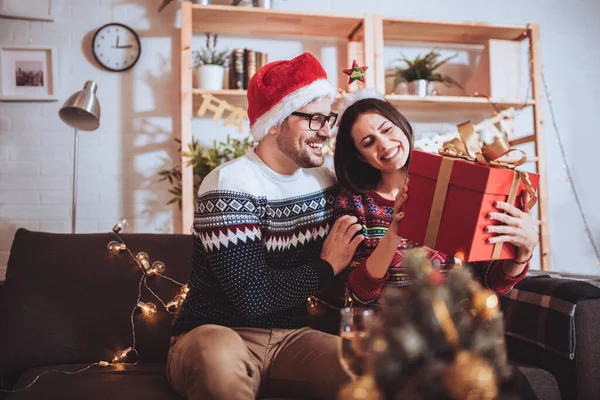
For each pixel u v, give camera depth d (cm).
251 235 148
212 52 336
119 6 345
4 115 336
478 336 94
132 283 185
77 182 340
